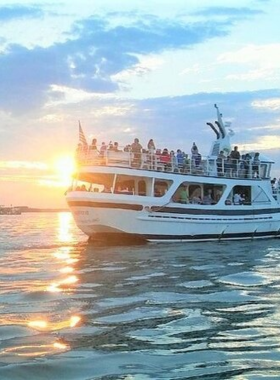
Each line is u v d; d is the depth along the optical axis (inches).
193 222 1503.4
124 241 1462.8
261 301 555.8
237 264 936.3
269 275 774.5
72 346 387.9
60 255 1155.9
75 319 477.4
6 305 546.9
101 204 1419.8
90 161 1477.6
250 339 404.5
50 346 387.9
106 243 1485.0
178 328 441.1
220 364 345.7
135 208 1437.0
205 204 1550.2
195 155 1539.1
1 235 2076.8
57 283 714.8
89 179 1510.8
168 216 1473.9
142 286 678.5
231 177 1588.3
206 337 411.8
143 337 413.1
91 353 370.0
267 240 1585.9
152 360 354.3
